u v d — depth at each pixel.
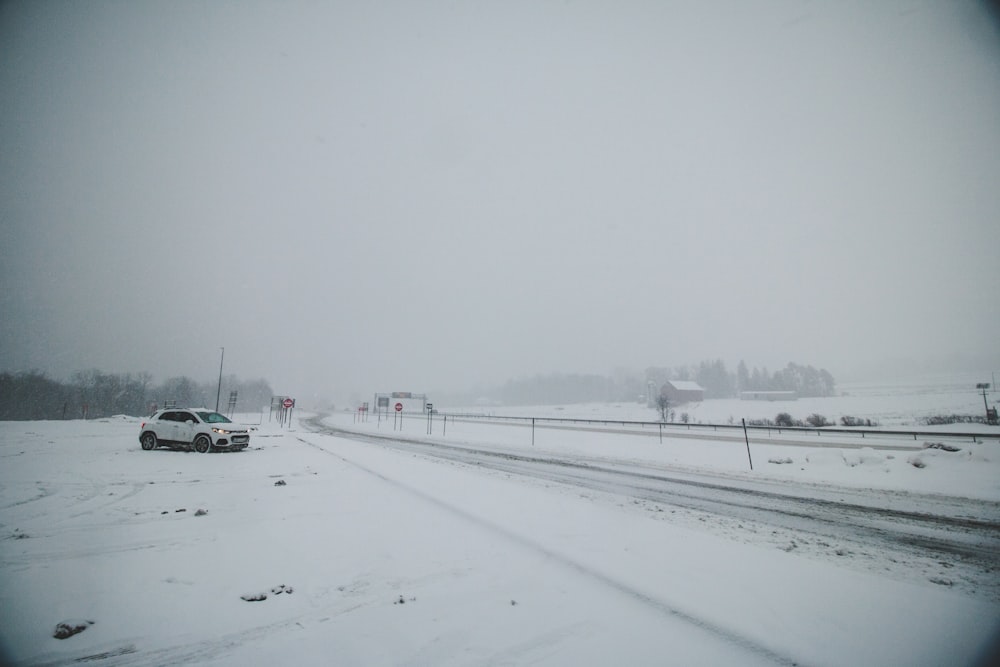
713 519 8.29
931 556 6.46
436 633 4.02
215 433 17.61
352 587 4.96
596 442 24.19
